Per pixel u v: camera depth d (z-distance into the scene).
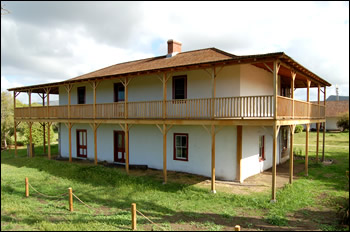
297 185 10.67
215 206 8.52
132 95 15.45
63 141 19.83
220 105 11.02
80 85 18.55
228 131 11.87
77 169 13.66
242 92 11.73
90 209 8.31
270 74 14.92
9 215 7.78
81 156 18.64
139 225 7.00
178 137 13.69
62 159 18.28
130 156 15.68
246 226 6.95
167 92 13.85
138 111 13.91
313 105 14.00
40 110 18.31
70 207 8.16
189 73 13.00
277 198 9.00
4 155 21.30
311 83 16.34
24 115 19.66
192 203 8.81
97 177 12.14
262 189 10.38
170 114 13.51
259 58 8.89
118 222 7.14
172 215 7.77
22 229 6.67
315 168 14.58
